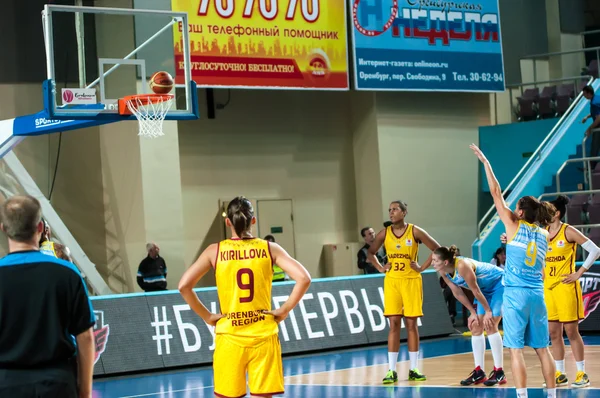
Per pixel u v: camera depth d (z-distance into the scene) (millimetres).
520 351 7180
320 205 17875
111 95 13578
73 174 15281
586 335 13305
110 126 15180
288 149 17594
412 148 17984
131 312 11898
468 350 12422
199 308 5664
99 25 14133
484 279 9047
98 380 11133
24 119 11391
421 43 17516
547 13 20250
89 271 13930
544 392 8406
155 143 14805
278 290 13148
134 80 13703
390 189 17672
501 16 19328
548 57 20203
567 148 17656
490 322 8953
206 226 16453
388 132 17719
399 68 17219
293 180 17594
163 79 10375
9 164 13398
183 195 16219
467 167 18703
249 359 5492
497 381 9070
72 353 3963
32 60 14844
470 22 18203
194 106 10727
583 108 17984
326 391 9180
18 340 3840
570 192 16047
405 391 8922
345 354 12695
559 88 18906
